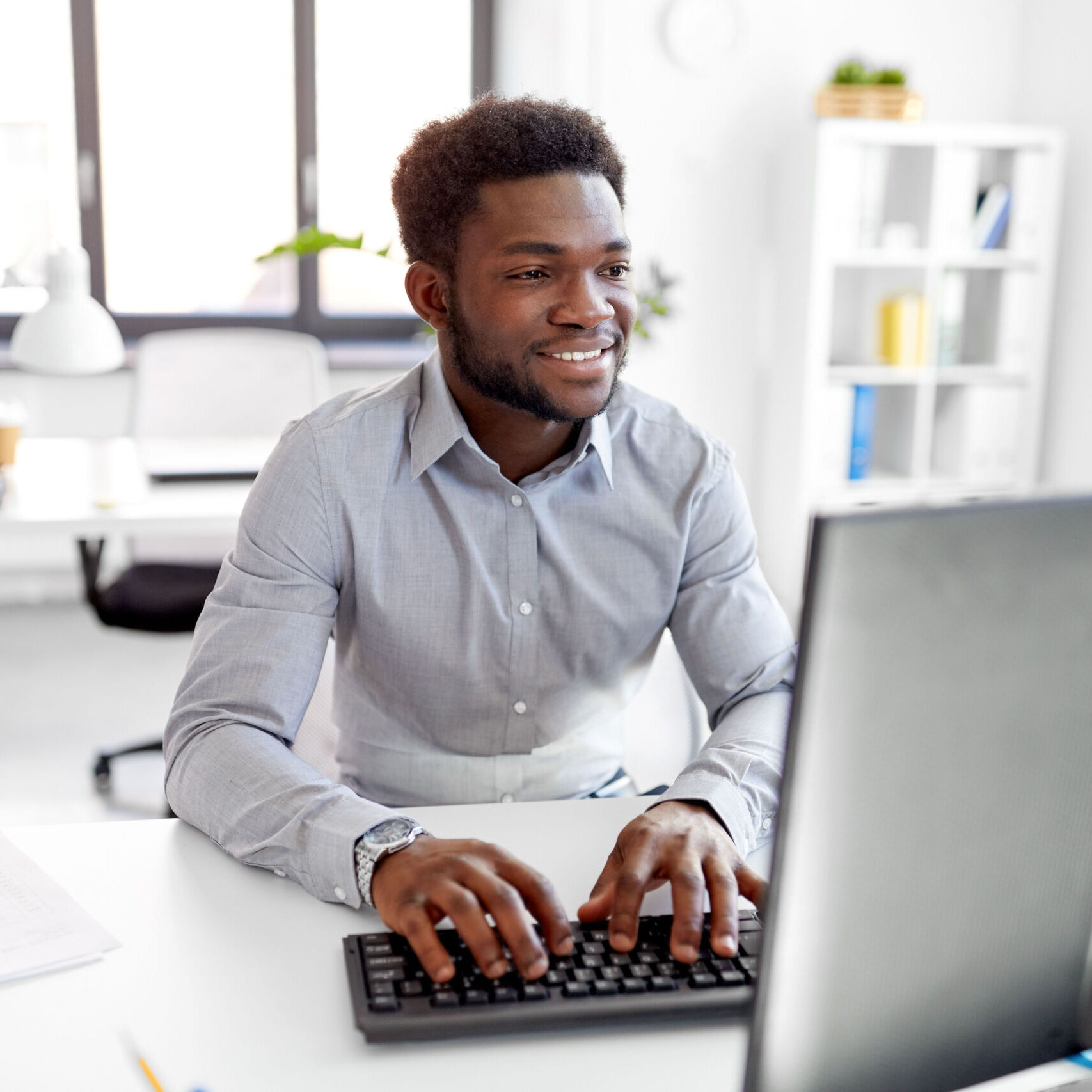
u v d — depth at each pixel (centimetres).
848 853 55
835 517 50
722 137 395
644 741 148
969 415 388
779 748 110
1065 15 383
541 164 108
